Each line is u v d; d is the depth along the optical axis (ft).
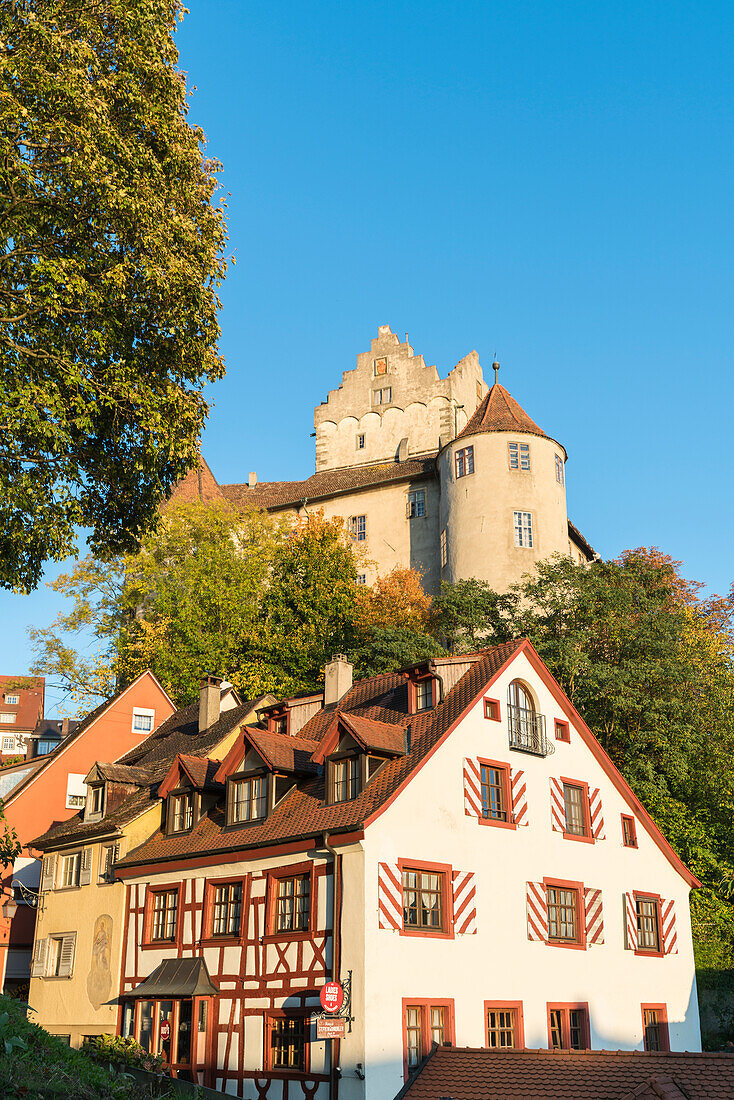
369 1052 62.18
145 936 82.28
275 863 73.20
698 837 107.76
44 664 158.81
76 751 120.06
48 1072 45.09
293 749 80.38
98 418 60.03
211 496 198.39
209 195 66.44
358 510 179.42
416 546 171.01
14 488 54.65
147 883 84.28
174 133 61.57
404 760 73.46
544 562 136.87
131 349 60.64
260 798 78.38
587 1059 55.83
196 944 77.30
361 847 66.54
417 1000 66.33
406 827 69.51
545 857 81.00
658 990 88.17
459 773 75.46
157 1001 77.41
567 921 81.97
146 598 158.92
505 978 73.61
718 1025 99.09
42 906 96.68
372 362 201.57
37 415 52.21
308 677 142.41
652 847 93.50
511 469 152.56
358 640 142.20
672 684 116.57
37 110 53.83
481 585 136.26
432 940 68.90
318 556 152.25
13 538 57.00
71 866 94.68
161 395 61.11
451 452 159.43
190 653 145.07
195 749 98.22
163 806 90.02
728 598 159.84
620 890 87.97
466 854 73.77
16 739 281.13
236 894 76.18
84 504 63.36
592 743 89.76
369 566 173.78
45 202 54.44
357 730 72.79
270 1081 67.87
